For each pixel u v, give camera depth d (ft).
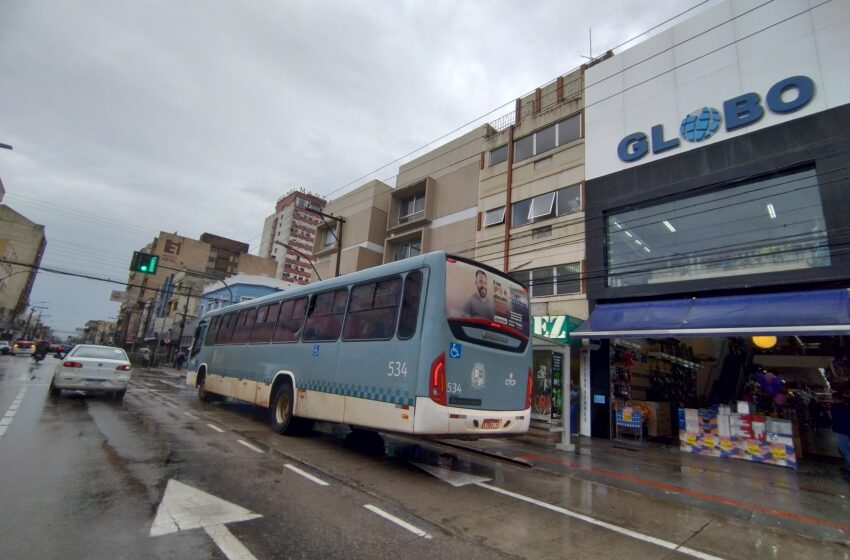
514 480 22.12
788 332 27.81
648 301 40.65
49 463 18.07
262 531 12.91
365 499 16.71
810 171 34.09
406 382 20.45
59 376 37.83
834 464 31.68
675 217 40.96
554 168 53.47
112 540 11.59
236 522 13.42
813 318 27.91
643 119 44.98
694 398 48.11
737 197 37.47
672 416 44.29
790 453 29.84
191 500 14.98
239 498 15.61
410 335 21.06
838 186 32.09
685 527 16.47
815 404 37.14
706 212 39.04
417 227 73.41
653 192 42.57
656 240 41.86
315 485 18.01
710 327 31.55
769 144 36.04
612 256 45.11
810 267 32.27
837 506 20.53
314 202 327.06
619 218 45.34
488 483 20.99
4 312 201.36
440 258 21.40
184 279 172.24
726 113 38.86
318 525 13.74
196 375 48.47
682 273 39.24
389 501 16.72
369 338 23.58
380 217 85.87
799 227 33.73
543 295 50.34
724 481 24.79
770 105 36.47
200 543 11.80
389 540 13.02
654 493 21.39
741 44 39.17
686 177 40.52
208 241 289.12
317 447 26.05
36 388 44.01
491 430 21.50
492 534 14.19
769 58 37.35
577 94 53.93
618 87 47.75
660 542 14.62
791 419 35.96
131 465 18.74
